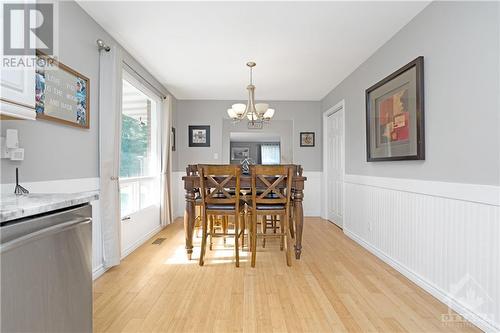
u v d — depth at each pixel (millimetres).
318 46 2906
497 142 1574
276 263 2723
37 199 1146
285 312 1804
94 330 1597
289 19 2369
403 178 2482
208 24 2451
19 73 1241
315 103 5352
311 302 1937
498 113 1568
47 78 1824
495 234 1575
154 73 3760
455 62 1880
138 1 2123
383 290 2131
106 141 2488
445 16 1975
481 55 1675
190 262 2750
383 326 1650
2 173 1495
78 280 1179
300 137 5340
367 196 3207
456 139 1872
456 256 1849
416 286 2209
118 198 2602
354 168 3631
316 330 1609
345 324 1669
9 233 860
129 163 3311
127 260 2812
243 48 2955
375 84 2969
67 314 1110
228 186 2867
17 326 875
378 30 2566
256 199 2672
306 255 2979
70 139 2088
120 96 2662
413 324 1673
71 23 2092
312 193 5355
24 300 900
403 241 2463
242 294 2055
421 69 2213
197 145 5289
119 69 2627
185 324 1665
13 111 1212
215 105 5301
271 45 2881
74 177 2137
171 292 2084
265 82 4195
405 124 2436
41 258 973
